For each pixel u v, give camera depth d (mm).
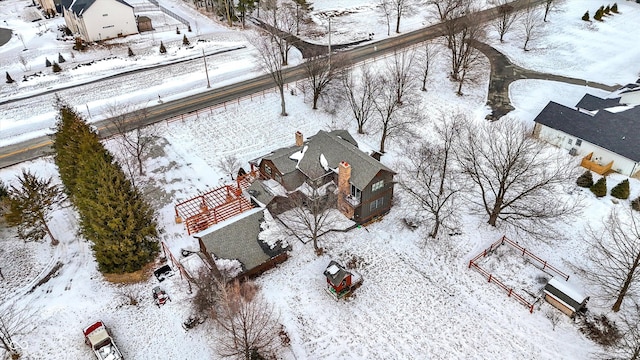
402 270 42062
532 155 54938
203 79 75750
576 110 56844
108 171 37688
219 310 37250
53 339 36438
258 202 46188
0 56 84938
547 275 41188
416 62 77688
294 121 64625
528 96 68812
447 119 63125
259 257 40531
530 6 97875
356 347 35688
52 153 54031
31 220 42406
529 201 47812
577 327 36562
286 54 78438
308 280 41062
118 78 75938
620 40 86125
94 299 39656
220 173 54531
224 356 33094
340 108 66750
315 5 106875
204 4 109000
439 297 39500
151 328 37219
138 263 40906
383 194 45906
